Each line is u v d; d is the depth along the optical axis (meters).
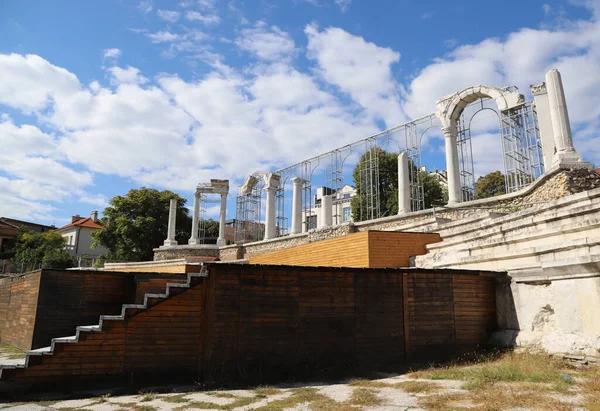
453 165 21.77
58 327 13.60
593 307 7.93
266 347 8.28
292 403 6.19
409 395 6.42
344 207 44.09
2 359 12.17
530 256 10.00
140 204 44.03
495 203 18.34
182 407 6.18
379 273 9.41
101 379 7.54
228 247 35.38
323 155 32.47
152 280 14.20
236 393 7.05
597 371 7.03
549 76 16.42
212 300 8.16
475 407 5.48
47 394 7.14
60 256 43.38
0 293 18.27
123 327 7.82
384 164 37.00
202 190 39.44
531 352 8.66
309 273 8.86
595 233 8.99
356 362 8.79
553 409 5.21
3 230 54.66
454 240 13.77
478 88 21.84
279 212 37.00
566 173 14.56
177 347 8.00
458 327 9.82
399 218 22.34
